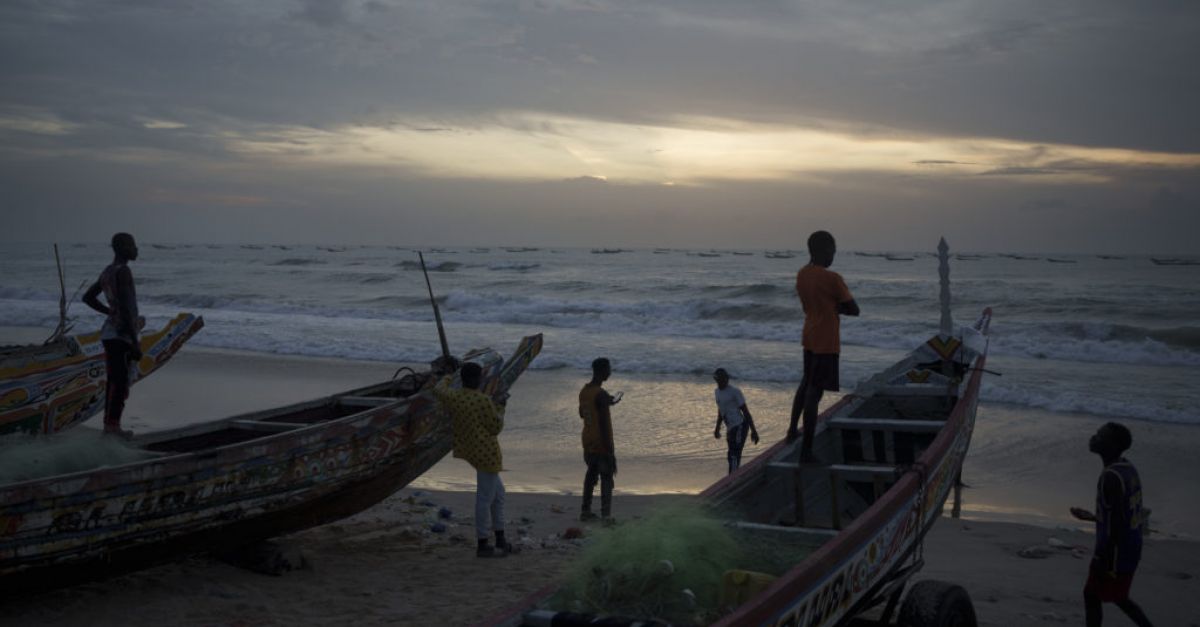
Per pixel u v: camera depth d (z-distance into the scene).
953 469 6.43
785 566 4.38
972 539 9.23
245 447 6.55
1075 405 17.31
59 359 10.38
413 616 6.27
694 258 155.88
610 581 4.03
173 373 21.81
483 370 9.02
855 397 7.63
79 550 5.71
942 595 4.88
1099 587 5.55
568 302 40.25
